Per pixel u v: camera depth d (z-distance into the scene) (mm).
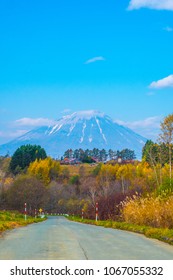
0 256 12711
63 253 13539
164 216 27375
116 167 146375
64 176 175250
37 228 30250
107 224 34438
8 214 51656
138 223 31297
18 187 103875
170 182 34188
